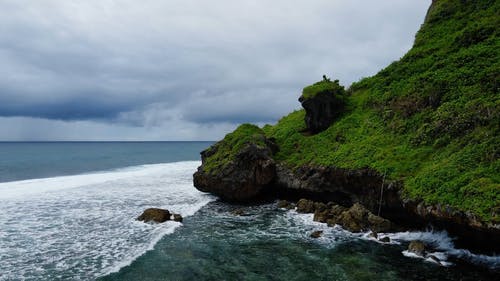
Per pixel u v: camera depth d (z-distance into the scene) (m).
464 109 21.02
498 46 25.12
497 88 20.91
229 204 29.16
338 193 24.98
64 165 63.38
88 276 14.33
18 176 47.47
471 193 15.12
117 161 78.50
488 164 16.36
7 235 19.84
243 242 18.86
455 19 33.06
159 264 15.66
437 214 16.14
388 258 16.23
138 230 21.02
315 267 15.31
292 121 40.16
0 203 28.39
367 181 22.28
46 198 30.92
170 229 21.23
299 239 19.31
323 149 29.22
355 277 14.20
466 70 24.62
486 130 18.38
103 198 31.48
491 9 30.20
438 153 20.14
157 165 71.00
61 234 20.11
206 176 30.61
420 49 33.12
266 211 26.34
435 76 26.75
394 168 20.86
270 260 16.20
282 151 32.50
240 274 14.62
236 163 29.33
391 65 35.41
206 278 14.22
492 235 14.06
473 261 15.54
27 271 14.84
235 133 34.44
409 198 18.14
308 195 27.52
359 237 19.44
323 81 37.16
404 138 24.05
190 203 29.56
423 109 24.98
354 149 25.81
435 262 15.59
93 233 20.34
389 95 29.98
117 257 16.48
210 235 20.16
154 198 31.77
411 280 13.82
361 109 32.50
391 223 20.55
